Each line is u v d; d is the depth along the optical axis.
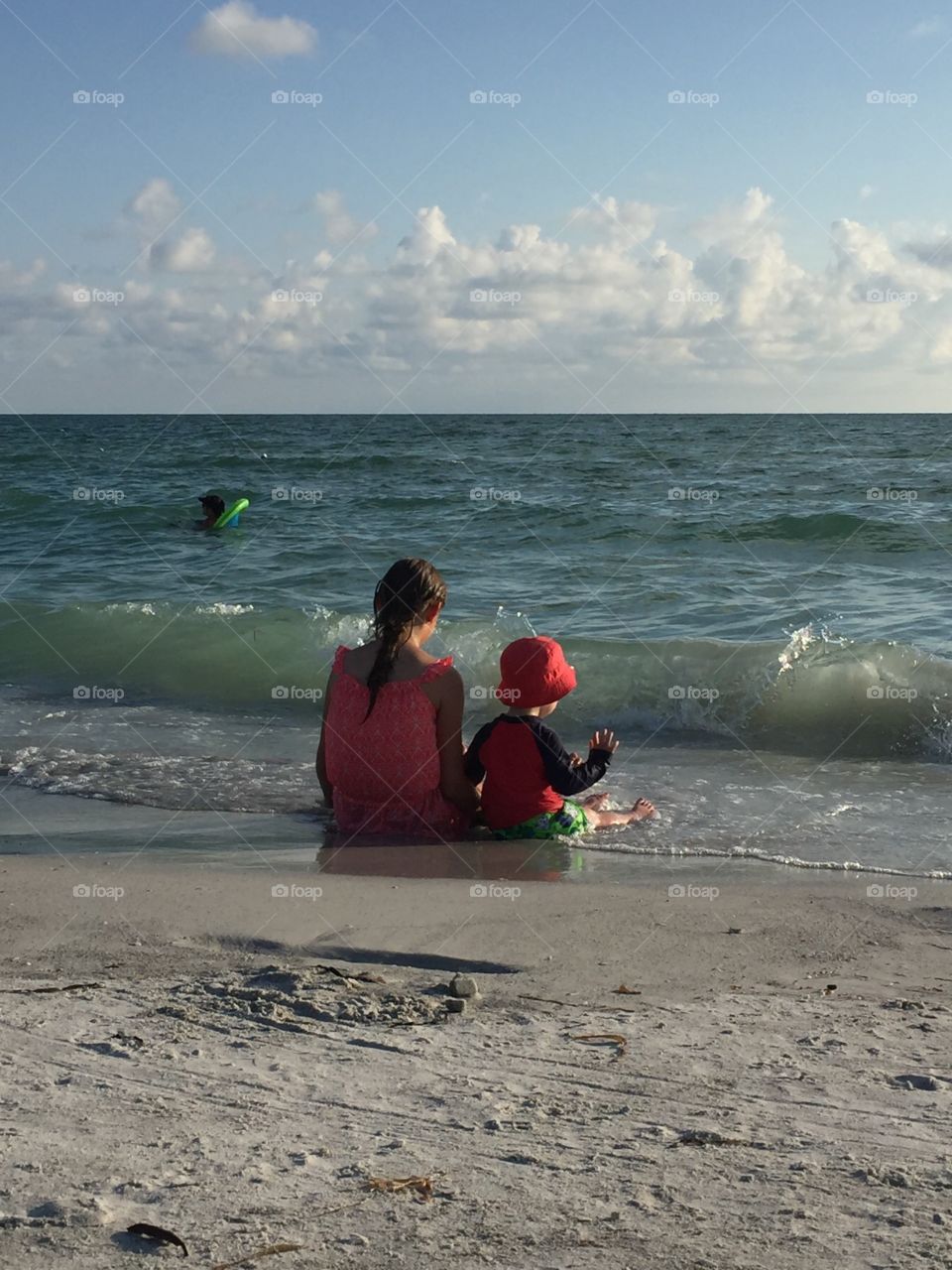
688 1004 3.24
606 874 4.79
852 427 54.62
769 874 4.78
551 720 7.91
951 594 11.59
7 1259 1.86
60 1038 2.92
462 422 70.44
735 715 7.72
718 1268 1.85
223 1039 2.92
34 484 24.56
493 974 3.53
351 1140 2.34
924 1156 2.27
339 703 5.55
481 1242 1.93
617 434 47.16
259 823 5.68
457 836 5.45
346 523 17.62
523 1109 2.50
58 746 7.27
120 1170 2.19
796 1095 2.57
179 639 9.89
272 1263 1.85
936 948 3.80
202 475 26.97
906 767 6.73
